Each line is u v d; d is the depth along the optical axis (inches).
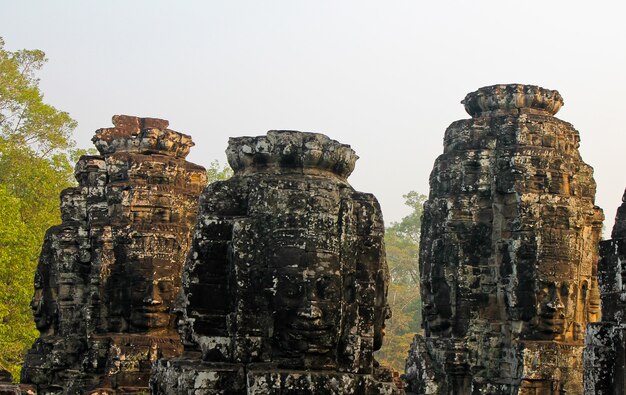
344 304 571.8
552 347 813.9
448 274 852.0
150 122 925.8
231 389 557.0
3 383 776.3
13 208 1256.2
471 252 853.8
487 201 861.8
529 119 868.0
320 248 565.0
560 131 877.2
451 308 848.3
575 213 845.8
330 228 569.9
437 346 847.7
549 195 841.5
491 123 878.4
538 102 886.4
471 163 868.0
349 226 577.9
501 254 850.1
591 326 514.0
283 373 547.8
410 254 2251.5
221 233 586.6
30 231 1305.4
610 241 529.0
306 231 565.6
